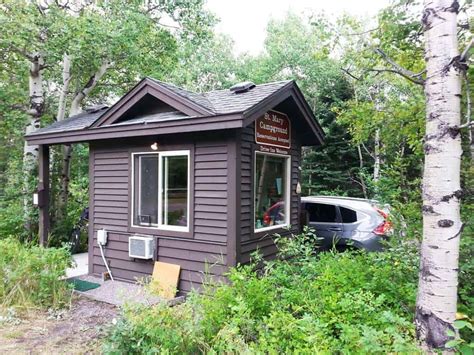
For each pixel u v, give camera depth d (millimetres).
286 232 6055
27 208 8562
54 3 8766
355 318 2592
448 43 2352
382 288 3135
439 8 2383
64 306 4578
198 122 4598
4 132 10211
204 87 23078
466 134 3453
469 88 3016
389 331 2145
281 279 3467
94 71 9867
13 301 4391
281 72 17500
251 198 5055
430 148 2396
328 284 3160
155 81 5133
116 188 5949
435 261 2336
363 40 4219
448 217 2314
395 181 4160
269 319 2562
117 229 5934
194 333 2641
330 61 13477
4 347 3395
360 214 6621
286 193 6188
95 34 8359
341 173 12969
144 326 2764
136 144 5672
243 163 4914
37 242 8070
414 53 4184
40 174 7082
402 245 3730
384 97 6637
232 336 2461
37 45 7980
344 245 6547
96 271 6188
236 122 4316
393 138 4766
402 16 3891
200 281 4957
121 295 3656
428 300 2361
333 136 12688
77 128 6047
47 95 11469
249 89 5691
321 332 2301
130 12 9273
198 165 5008
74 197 10203
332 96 13352
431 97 2408
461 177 3342
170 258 5285
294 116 6230
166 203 5391
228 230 4715
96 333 3732
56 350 3346
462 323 1953
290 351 2229
